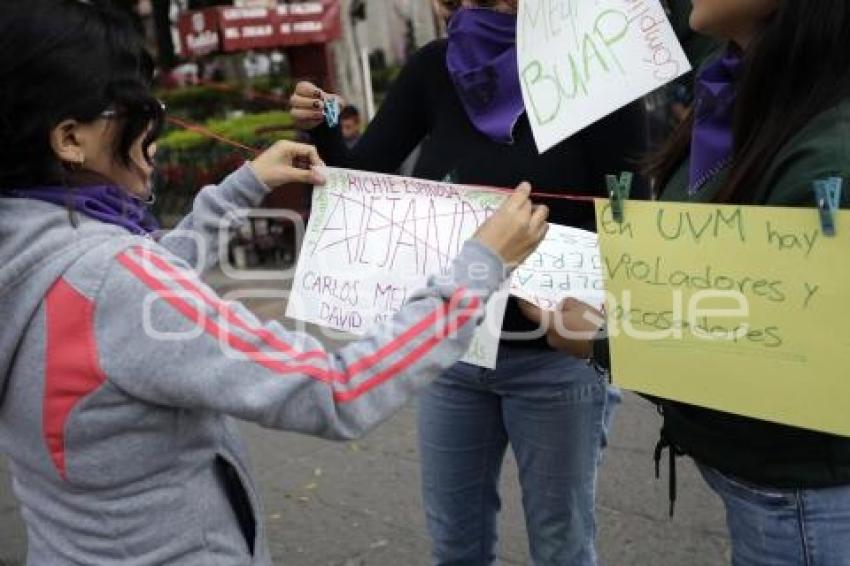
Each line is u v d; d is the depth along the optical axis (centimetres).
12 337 116
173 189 821
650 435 380
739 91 131
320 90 203
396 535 323
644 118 188
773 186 126
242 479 135
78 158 118
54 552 127
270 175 169
